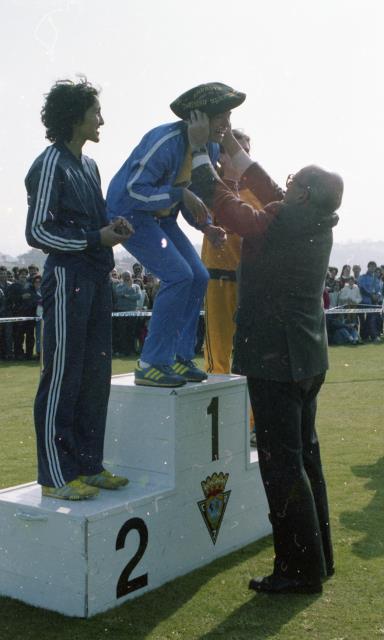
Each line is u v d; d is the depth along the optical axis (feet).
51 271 10.09
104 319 10.63
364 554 11.69
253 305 10.22
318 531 10.30
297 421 10.28
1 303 46.60
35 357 47.50
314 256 10.19
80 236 9.86
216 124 10.64
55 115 10.16
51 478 10.10
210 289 14.53
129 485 10.78
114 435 11.21
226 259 14.37
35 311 46.39
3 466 17.98
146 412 10.89
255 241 10.23
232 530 11.94
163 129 10.87
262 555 11.75
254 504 12.46
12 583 9.98
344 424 23.13
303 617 9.43
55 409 10.09
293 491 10.14
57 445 10.12
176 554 10.75
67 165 10.14
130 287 48.01
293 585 10.15
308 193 10.03
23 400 28.96
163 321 11.01
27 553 9.79
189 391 10.87
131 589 9.97
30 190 10.03
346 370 37.32
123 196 10.96
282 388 10.16
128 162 11.12
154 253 11.05
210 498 11.41
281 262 10.04
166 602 9.88
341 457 18.61
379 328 56.59
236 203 10.19
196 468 11.08
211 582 10.60
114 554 9.68
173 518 10.68
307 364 10.20
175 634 8.93
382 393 29.30
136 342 51.78
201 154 10.46
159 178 10.86
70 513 9.42
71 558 9.42
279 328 10.06
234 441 11.89
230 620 9.34
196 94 10.51
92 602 9.42
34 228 9.86
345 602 9.89
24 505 9.77
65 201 10.07
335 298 55.16
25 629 9.06
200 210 10.49
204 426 11.21
